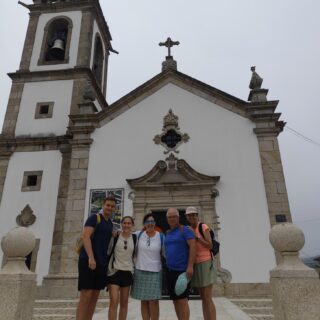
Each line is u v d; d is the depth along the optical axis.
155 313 4.74
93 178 12.80
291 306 4.36
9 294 4.59
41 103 16.73
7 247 5.01
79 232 11.91
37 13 19.91
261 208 11.45
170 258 4.77
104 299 10.34
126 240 5.03
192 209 5.19
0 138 15.37
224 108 13.24
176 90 13.94
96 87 18.38
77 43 18.58
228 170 12.20
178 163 12.37
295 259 4.70
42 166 14.54
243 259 10.88
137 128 13.46
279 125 13.21
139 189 12.28
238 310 7.60
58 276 11.30
